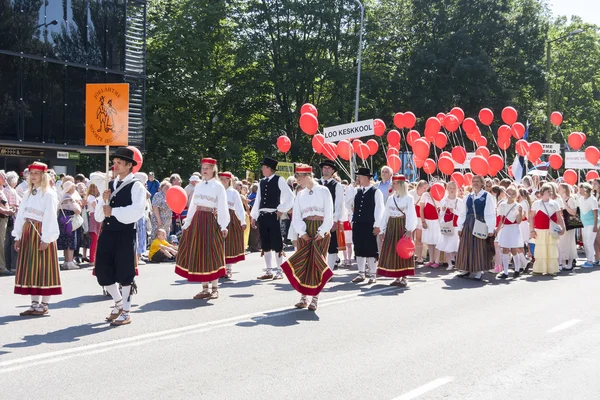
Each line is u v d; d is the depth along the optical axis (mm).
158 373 6016
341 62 41531
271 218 12516
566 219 15219
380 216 11906
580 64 57500
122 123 12148
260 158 42562
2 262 12906
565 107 57562
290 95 40719
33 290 8484
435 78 39625
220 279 12562
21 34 23109
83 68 25062
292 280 9250
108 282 8086
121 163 8031
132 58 27594
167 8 40219
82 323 8141
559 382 5961
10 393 5406
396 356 6746
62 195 13758
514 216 13625
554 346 7270
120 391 5484
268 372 6102
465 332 7918
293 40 40031
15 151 23422
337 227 13375
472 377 6055
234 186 16719
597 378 6094
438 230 15133
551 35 56438
